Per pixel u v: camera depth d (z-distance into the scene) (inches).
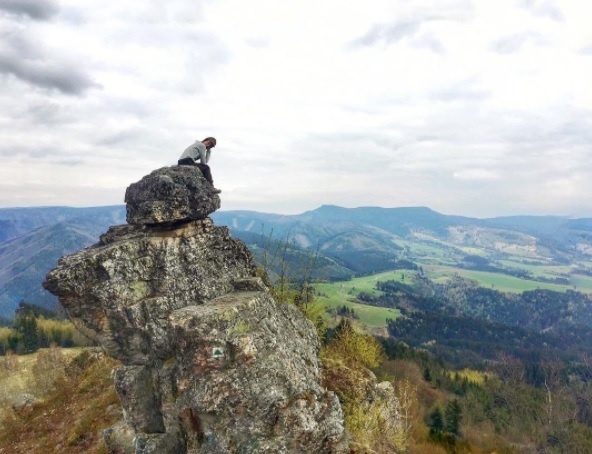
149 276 670.5
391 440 1040.2
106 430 842.2
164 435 627.2
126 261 653.3
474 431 2839.6
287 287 1174.3
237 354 583.5
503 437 2859.3
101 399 1251.8
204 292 693.3
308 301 1242.6
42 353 2723.9
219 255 759.7
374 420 976.9
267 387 577.6
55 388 1683.1
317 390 647.1
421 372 4520.2
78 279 632.4
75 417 1213.1
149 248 675.4
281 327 709.9
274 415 571.5
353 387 1037.8
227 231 794.8
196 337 578.2
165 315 654.5
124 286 646.5
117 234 722.2
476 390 4293.8
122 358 680.4
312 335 840.9
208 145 842.8
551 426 2859.3
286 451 557.3
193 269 700.0
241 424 564.1
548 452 2605.8
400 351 5029.5
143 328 649.0
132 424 658.8
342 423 641.0
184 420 585.6
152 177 697.6
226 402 565.9
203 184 737.0
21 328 4899.1
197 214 710.5
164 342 641.6
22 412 1443.2
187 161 790.5
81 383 1515.7
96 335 668.7
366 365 1846.7
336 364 1117.1
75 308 651.5
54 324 5329.7
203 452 561.6
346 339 1731.1
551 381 3951.8
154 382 660.7
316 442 584.7
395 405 1240.2
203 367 577.9
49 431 1190.9
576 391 3828.7
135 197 704.4
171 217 674.8
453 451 1540.4
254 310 647.1
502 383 4530.0
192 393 575.2
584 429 2780.5
